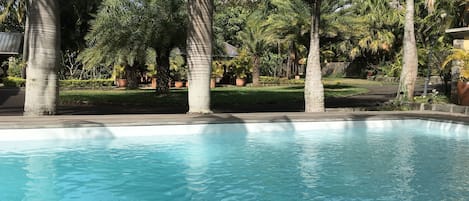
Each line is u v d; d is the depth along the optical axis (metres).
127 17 20.20
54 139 8.93
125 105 18.42
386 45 38.66
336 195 5.63
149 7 20.55
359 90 27.09
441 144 9.43
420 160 7.79
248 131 10.45
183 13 20.58
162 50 22.70
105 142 9.03
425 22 28.95
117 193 5.73
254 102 19.86
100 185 6.10
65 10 27.86
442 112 13.34
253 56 35.66
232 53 36.50
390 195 5.62
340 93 24.94
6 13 25.44
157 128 9.73
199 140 9.52
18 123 8.84
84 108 16.84
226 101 20.19
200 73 11.47
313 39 13.39
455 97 16.08
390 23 38.88
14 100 19.98
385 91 26.70
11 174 6.62
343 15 26.92
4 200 5.39
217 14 25.84
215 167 7.22
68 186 6.03
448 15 20.19
